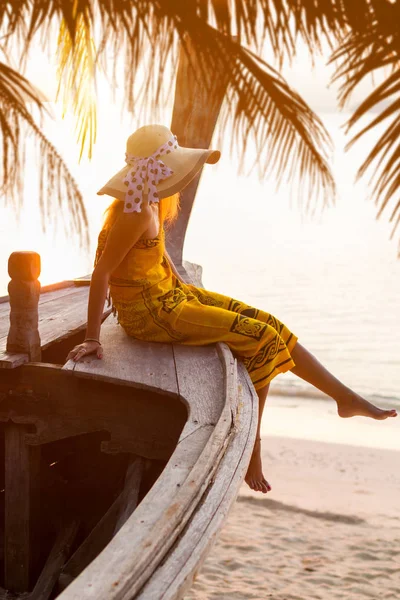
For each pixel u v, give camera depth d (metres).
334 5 0.86
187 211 6.24
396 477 8.41
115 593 1.34
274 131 0.89
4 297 4.68
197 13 0.88
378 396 12.60
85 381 3.06
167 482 1.96
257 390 3.18
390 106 0.86
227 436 2.32
